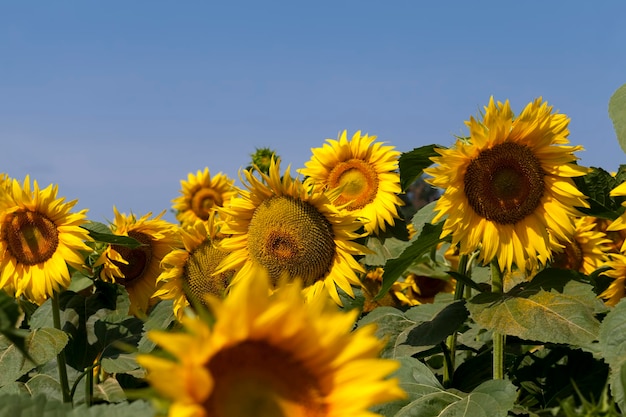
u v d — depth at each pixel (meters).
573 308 3.87
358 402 1.78
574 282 4.19
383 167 6.34
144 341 4.93
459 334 5.66
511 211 4.32
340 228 4.83
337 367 1.85
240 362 1.84
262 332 1.78
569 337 3.71
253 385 1.83
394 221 6.18
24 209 5.12
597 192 4.63
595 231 6.12
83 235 5.12
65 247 5.11
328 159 6.53
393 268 4.53
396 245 5.92
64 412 2.13
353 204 6.27
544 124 4.25
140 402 2.14
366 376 1.82
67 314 5.30
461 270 5.23
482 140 4.23
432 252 6.91
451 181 4.26
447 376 4.83
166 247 6.18
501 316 3.90
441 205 4.29
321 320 1.83
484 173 4.30
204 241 5.37
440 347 4.98
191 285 5.27
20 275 5.05
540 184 4.34
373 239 6.00
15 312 1.69
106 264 5.50
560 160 4.33
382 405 3.86
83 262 5.14
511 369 4.56
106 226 5.75
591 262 5.96
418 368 4.09
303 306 1.87
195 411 1.55
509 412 3.85
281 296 1.77
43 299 5.04
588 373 4.27
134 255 6.06
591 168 4.62
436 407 3.75
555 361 4.44
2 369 4.39
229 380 1.82
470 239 4.29
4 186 5.30
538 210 4.36
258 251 4.83
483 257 4.34
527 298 4.01
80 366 5.10
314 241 4.77
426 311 4.83
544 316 3.84
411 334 4.40
